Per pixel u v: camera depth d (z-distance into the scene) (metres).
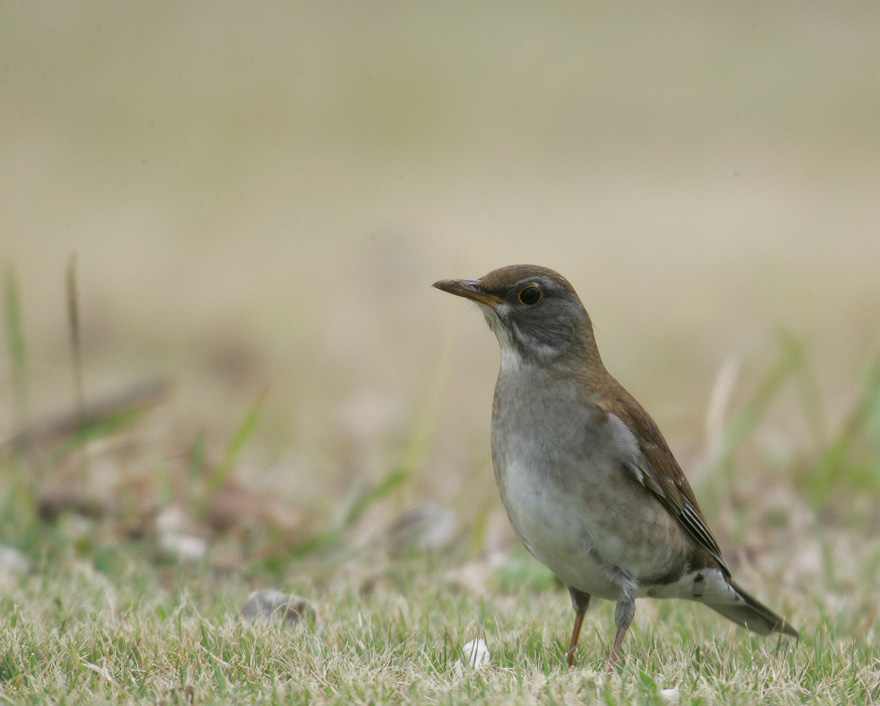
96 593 7.97
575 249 22.44
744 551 9.74
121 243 22.02
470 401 15.69
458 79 33.81
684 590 7.15
